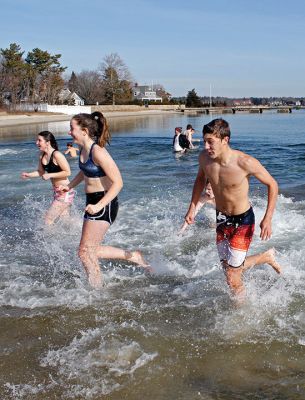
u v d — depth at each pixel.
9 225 7.69
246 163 4.20
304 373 3.45
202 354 3.74
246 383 3.36
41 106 79.81
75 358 3.72
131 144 23.72
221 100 139.62
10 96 78.75
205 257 5.97
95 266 5.07
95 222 4.92
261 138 26.59
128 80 117.19
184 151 19.34
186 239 6.75
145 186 11.02
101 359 3.70
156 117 75.81
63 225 7.42
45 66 91.06
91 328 4.20
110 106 100.69
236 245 4.39
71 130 4.86
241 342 3.89
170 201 9.29
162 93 153.62
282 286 4.90
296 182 11.35
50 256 6.16
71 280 5.34
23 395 3.28
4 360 3.72
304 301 4.58
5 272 5.59
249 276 5.13
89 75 117.38
